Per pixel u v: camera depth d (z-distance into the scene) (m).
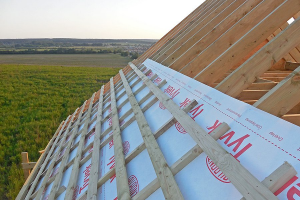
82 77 26.06
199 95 2.96
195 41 4.86
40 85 21.00
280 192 1.45
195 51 4.38
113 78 7.84
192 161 2.08
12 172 6.30
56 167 3.98
